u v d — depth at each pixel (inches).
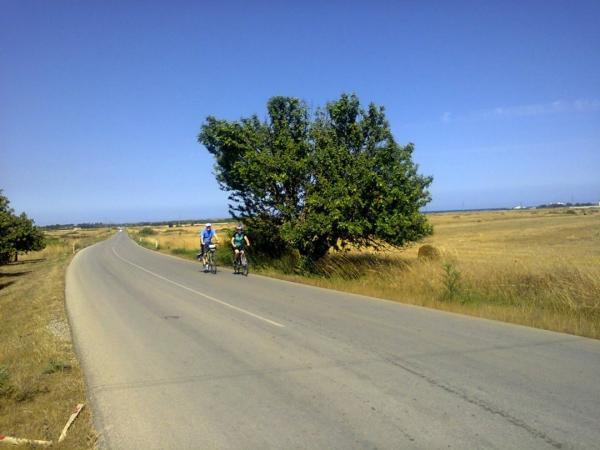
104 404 223.0
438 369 257.3
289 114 850.8
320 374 255.0
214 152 925.2
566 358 274.4
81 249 2294.5
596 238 1797.5
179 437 187.0
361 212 713.0
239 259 831.1
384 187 686.5
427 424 189.5
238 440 182.4
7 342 380.5
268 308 464.1
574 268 489.4
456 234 2415.1
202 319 419.5
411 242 762.8
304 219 767.1
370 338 330.6
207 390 237.6
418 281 552.4
